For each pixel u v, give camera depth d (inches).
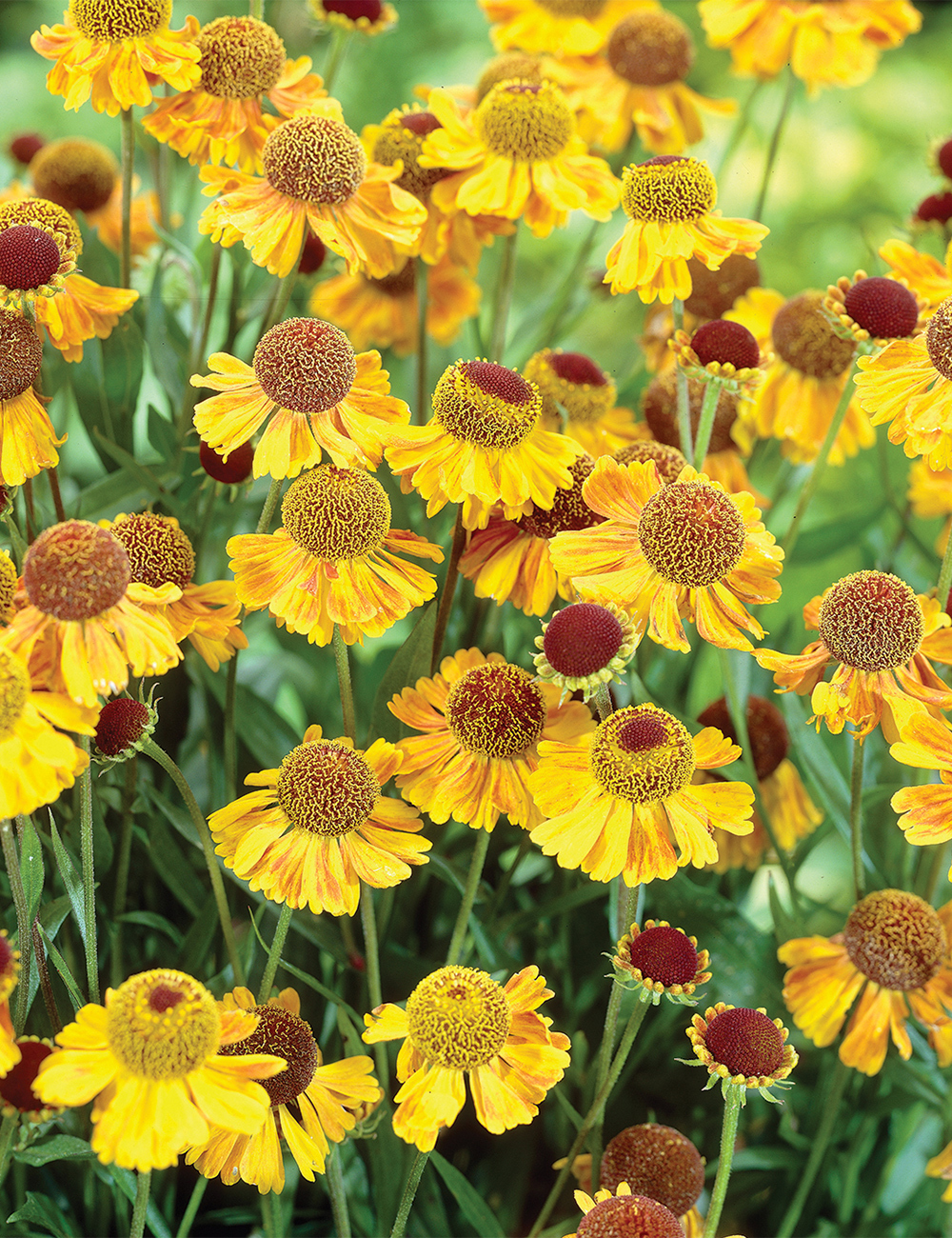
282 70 36.7
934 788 33.8
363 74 82.1
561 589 35.1
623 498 34.4
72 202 40.1
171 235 40.3
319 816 33.5
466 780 34.3
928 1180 38.2
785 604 56.1
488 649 37.7
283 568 34.0
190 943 35.9
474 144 37.4
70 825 35.5
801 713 36.0
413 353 41.1
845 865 51.8
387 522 34.2
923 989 35.7
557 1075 32.9
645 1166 34.5
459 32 90.1
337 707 39.3
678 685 39.1
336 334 33.9
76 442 53.6
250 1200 37.2
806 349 38.0
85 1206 36.2
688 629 38.8
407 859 33.8
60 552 32.0
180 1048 31.8
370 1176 37.2
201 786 38.3
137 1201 32.7
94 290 35.7
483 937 35.5
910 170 84.6
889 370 34.9
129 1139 31.6
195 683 38.0
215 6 80.3
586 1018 38.3
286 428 34.0
